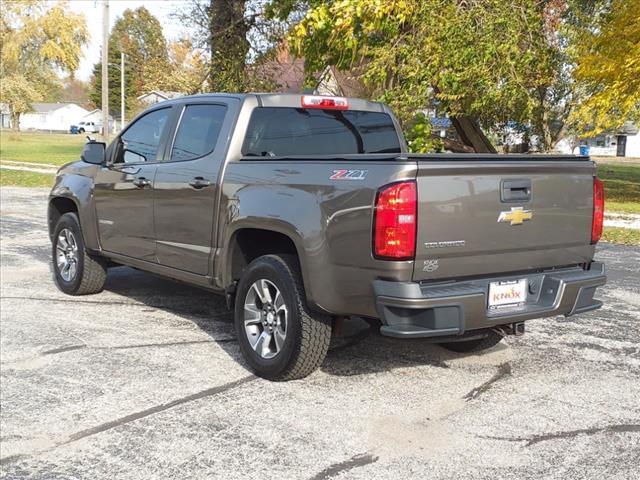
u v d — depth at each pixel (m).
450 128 20.09
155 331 5.98
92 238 6.79
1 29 50.78
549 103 20.73
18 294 7.29
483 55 13.19
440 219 4.04
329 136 5.62
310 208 4.39
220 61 20.59
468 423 4.11
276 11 16.17
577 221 4.73
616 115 20.33
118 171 6.38
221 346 5.58
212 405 4.35
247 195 4.86
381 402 4.42
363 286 4.13
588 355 5.50
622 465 3.60
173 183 5.62
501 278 4.40
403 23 13.29
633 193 24.77
